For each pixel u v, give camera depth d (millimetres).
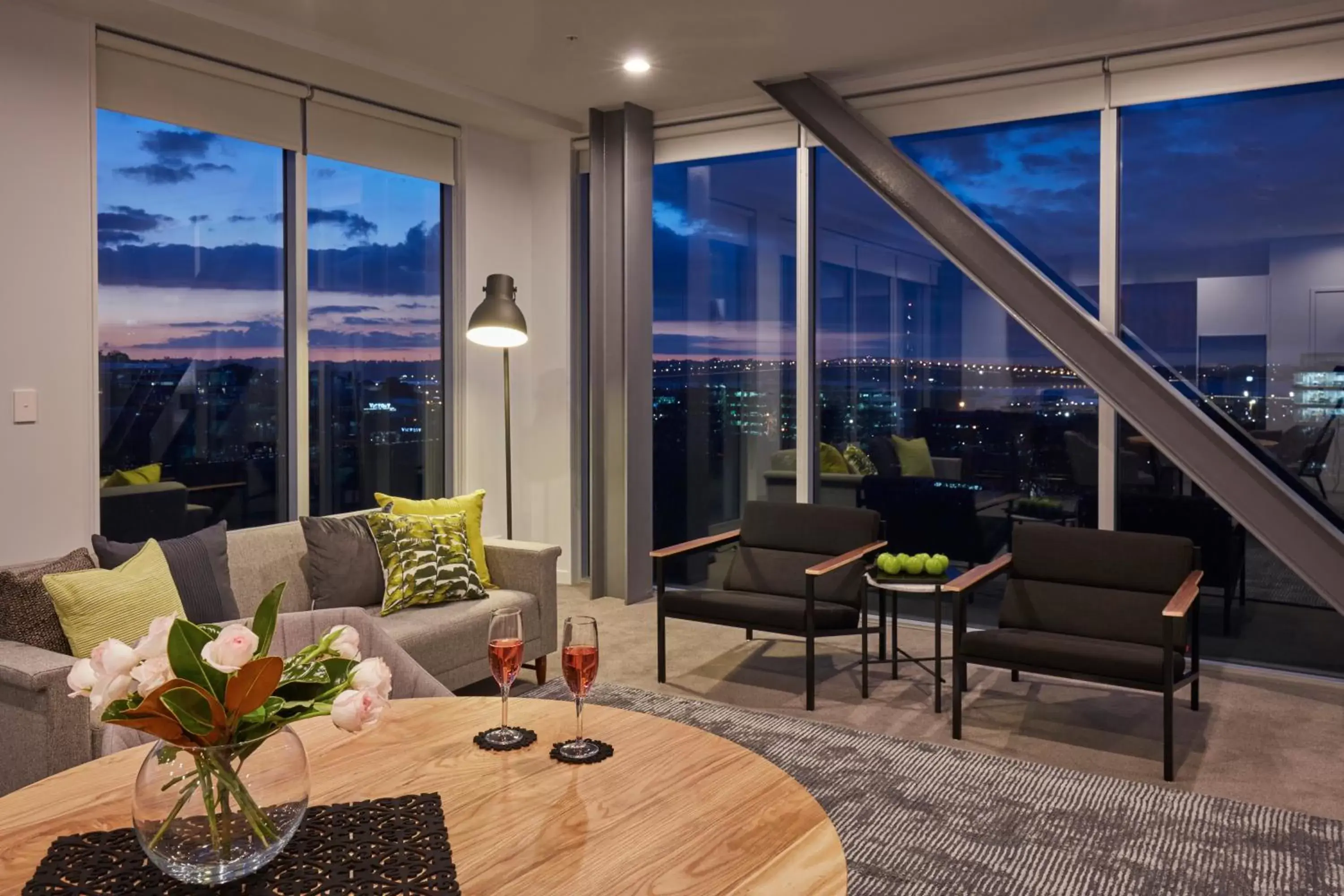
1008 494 4867
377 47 4438
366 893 1164
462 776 1508
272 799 1191
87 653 2715
